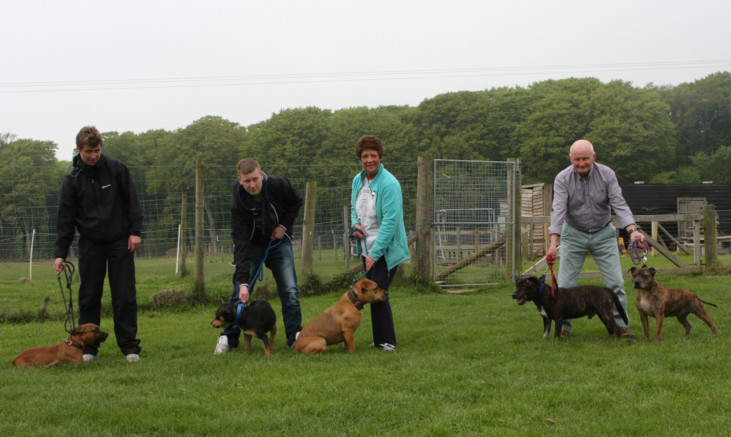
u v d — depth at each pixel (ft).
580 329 21.66
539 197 64.80
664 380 13.70
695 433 10.57
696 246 39.83
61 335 23.71
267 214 19.06
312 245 33.96
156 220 54.65
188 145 155.33
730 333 19.69
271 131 150.82
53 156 116.47
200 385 14.21
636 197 83.30
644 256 19.62
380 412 11.91
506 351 17.65
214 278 34.50
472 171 35.88
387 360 16.69
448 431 10.84
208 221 49.85
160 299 30.04
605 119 153.69
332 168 108.99
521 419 11.50
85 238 18.29
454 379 14.23
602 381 13.88
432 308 27.84
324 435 10.73
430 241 35.04
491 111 163.02
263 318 18.26
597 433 10.67
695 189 85.10
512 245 36.37
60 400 12.96
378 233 18.66
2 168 51.72
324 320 18.35
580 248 20.58
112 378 15.07
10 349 20.62
